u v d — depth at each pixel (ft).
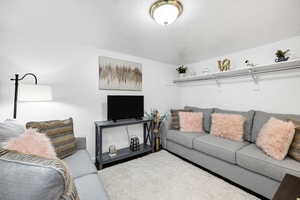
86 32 6.43
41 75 6.77
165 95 11.83
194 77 10.19
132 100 9.01
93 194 3.29
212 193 5.47
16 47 6.23
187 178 6.45
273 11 4.92
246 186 5.57
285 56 6.98
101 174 6.79
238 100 8.93
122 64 9.34
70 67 7.50
